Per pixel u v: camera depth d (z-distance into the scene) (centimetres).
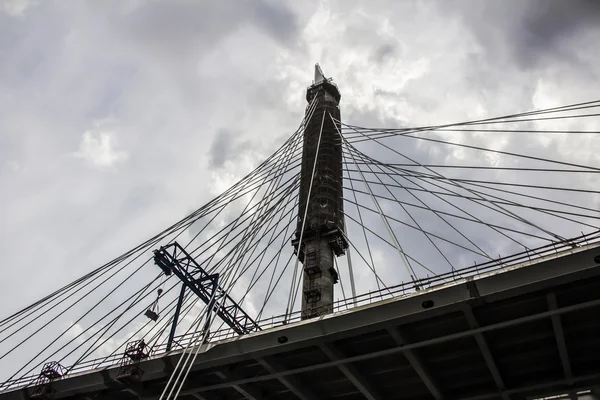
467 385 3347
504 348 3117
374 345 3148
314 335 3066
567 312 2752
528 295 2811
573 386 3158
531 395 3256
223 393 3669
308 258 4875
